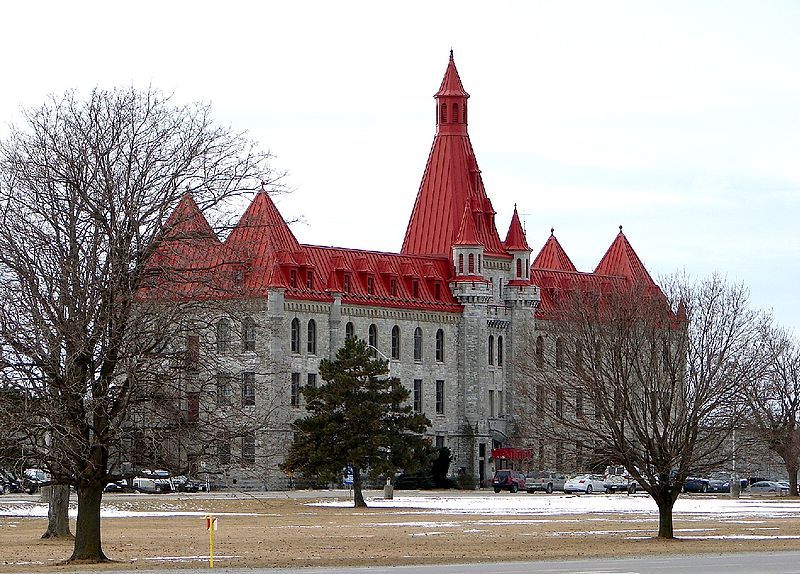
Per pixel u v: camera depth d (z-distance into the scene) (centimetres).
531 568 6794
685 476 9544
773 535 9775
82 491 7612
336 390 15738
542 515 13162
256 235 9012
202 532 10519
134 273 7238
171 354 7312
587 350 10812
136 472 7581
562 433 13188
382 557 7819
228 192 7531
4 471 7331
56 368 7075
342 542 9288
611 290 16788
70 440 7162
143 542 9356
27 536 10094
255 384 9381
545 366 19212
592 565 7012
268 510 14212
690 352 10019
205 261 7712
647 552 8094
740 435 14762
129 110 7456
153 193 7356
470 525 11356
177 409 7394
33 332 7081
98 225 7256
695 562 7194
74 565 7288
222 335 8712
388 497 17088
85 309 7162
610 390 10631
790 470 18712
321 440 15738
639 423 10856
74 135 7388
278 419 19550
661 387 10456
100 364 7281
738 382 10156
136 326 7212
